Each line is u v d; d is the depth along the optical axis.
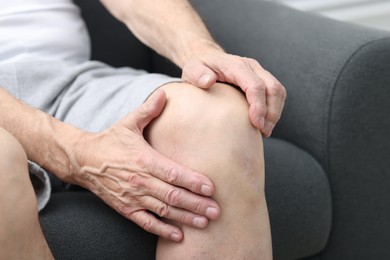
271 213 1.11
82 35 1.33
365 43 1.22
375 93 1.23
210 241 0.86
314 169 1.21
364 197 1.26
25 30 1.24
